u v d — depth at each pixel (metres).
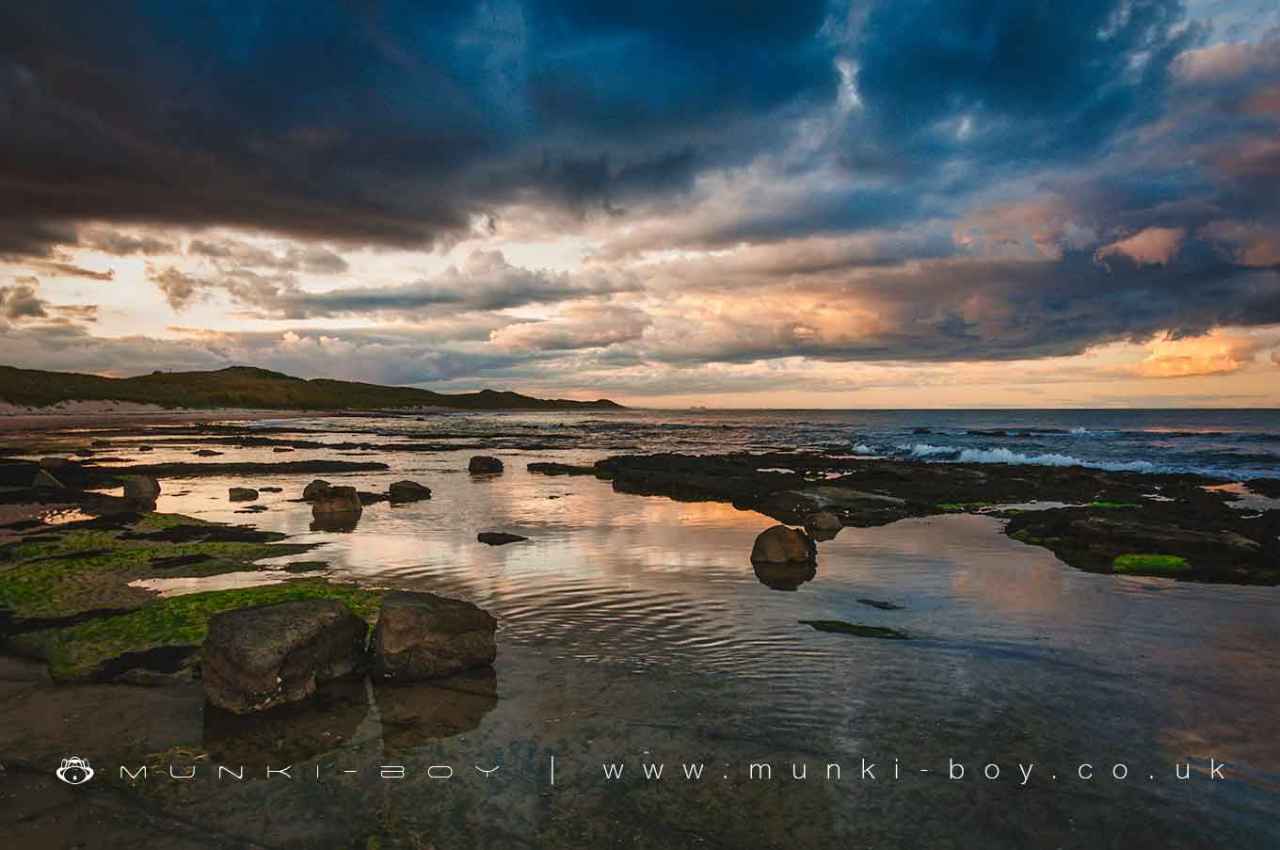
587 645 10.51
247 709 8.16
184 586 13.62
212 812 6.25
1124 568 15.42
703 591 13.55
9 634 10.84
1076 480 31.03
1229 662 9.87
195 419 123.88
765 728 7.82
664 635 10.98
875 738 7.61
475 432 90.38
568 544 18.16
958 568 15.61
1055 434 74.44
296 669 8.55
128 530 19.47
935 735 7.68
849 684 9.04
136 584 13.73
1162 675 9.38
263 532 19.50
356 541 18.31
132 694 8.73
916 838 5.89
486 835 5.92
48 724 7.93
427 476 37.16
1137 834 5.96
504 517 22.86
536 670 9.52
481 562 15.91
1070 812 6.27
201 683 9.04
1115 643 10.66
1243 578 14.66
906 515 23.61
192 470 37.75
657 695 8.70
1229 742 7.54
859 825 6.07
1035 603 12.84
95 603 12.42
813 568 15.57
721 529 20.59
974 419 138.12
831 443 66.12
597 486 32.56
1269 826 6.06
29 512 22.97
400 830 5.99
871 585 14.09
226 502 25.89
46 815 6.18
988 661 9.87
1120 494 27.61
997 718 8.09
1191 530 17.86
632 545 18.03
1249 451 49.94
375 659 9.25
